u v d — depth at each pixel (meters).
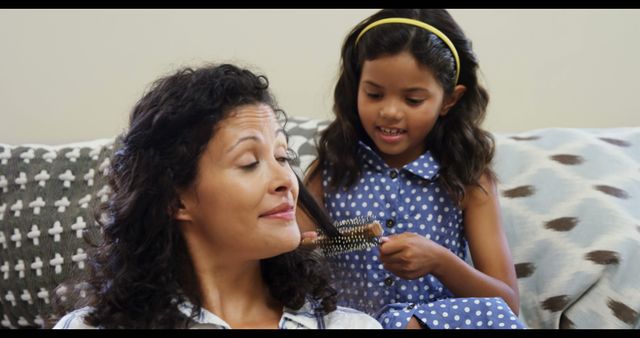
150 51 1.77
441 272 1.23
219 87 0.93
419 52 1.24
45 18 1.76
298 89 1.78
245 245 0.92
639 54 1.75
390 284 1.30
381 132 1.28
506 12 1.76
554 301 1.31
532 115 1.77
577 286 1.29
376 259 1.30
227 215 0.92
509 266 1.31
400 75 1.24
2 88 1.76
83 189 1.39
